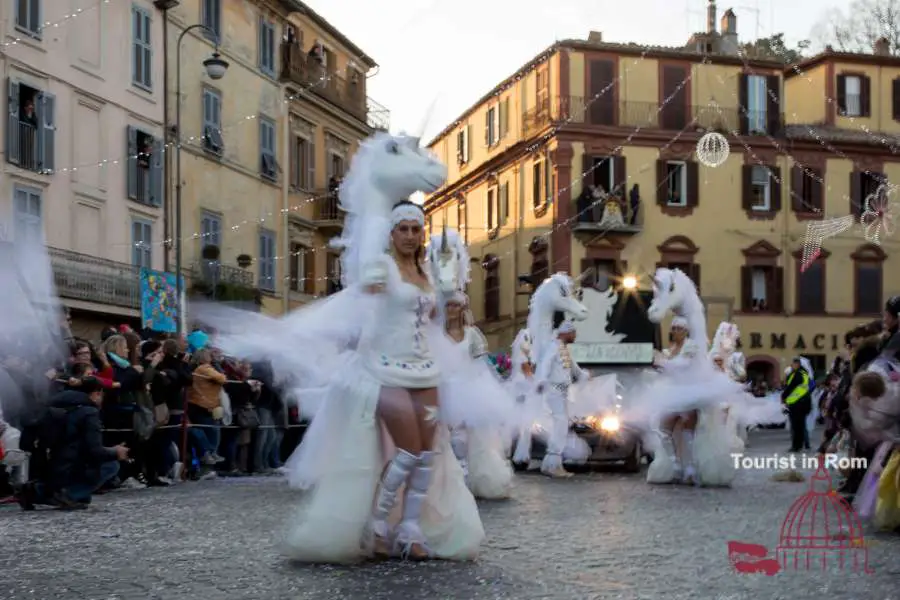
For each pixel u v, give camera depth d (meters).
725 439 14.60
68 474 11.89
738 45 53.56
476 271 56.69
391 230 8.21
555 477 16.36
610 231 49.31
